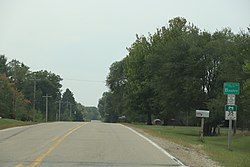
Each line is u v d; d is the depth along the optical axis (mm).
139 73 71000
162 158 15672
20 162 13641
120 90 110750
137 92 69938
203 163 15008
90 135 25578
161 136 27594
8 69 124312
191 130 53375
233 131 54031
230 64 43938
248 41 42844
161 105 55844
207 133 50469
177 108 50594
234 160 16438
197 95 48062
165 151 18172
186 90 47719
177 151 18609
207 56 48250
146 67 65812
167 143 22344
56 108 143875
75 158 14922
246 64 36938
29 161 13906
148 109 71812
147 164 13969
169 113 55312
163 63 51188
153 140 23781
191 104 49688
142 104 71250
